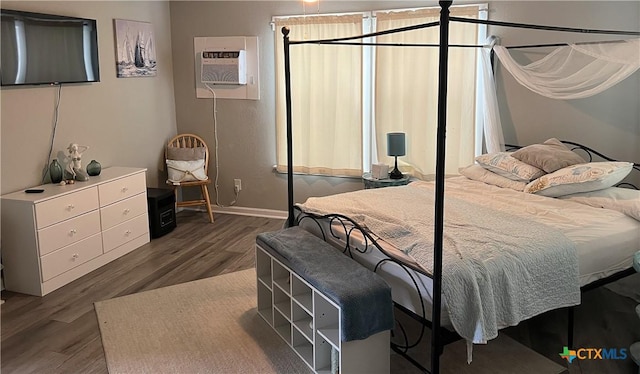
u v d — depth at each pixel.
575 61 3.75
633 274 3.23
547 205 3.40
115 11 4.78
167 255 4.45
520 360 2.82
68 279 3.87
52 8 4.11
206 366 2.79
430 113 4.71
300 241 3.07
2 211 3.59
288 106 3.47
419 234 2.67
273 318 3.13
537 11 4.23
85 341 3.04
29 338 3.07
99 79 4.56
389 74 4.78
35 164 4.03
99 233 4.14
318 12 5.01
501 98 4.51
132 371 2.74
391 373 2.70
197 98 5.66
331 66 4.96
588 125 4.13
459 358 2.84
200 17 5.46
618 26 3.93
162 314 3.38
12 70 3.72
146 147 5.34
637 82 3.84
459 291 2.28
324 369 2.68
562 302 2.61
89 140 4.56
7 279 3.71
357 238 2.88
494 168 4.06
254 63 5.35
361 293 2.40
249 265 4.23
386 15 4.70
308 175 5.36
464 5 4.45
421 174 4.84
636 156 3.94
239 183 5.70
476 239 2.62
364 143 5.10
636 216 3.10
